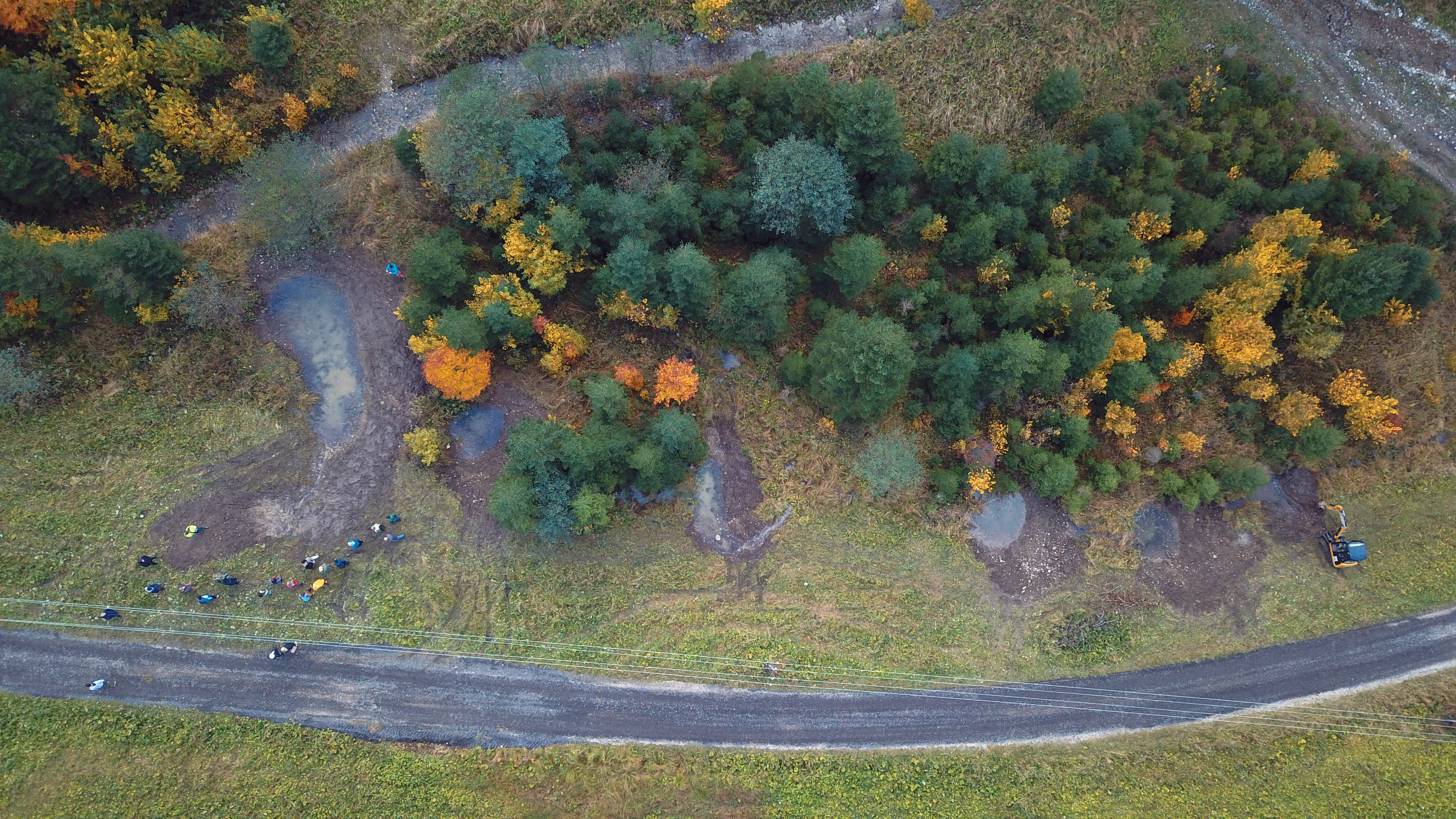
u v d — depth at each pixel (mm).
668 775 37875
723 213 40500
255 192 37469
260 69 39281
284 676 37469
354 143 40812
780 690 39438
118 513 37562
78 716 35750
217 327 39031
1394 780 39531
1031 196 41438
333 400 39750
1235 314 40469
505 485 36656
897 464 39188
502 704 38281
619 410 38062
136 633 36875
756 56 41156
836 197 38938
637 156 40156
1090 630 41125
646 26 40844
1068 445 41375
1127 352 39906
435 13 40625
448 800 36812
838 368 37031
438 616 38594
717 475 41188
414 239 40312
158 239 35875
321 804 36250
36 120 33688
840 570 40906
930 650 40469
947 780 38875
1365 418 41656
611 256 37062
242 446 38844
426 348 36438
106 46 34156
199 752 36188
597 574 39625
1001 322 40781
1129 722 40375
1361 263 39125
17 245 32500
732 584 40344
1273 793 39438
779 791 38281
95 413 37875
